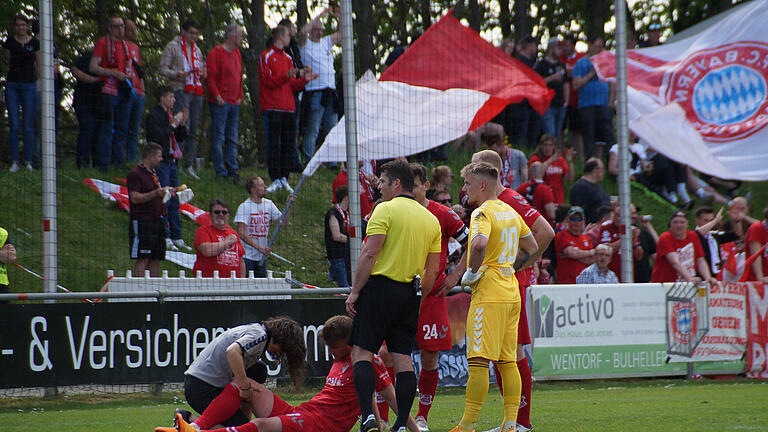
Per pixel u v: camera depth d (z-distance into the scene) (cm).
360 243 3061
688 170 5356
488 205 1827
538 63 4825
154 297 2753
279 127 4084
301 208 4244
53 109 2795
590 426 2009
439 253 1870
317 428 1677
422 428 2058
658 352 3309
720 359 3431
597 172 3975
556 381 3209
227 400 1677
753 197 5659
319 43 4441
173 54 4156
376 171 3881
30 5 5309
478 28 8162
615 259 3712
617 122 3450
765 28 5112
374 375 1705
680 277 3516
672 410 2350
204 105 5106
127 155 4128
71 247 3766
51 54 2797
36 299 2578
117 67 3909
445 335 2070
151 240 3225
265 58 4022
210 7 7575
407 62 3897
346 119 3088
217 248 3238
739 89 5062
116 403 2648
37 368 2555
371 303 1748
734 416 2202
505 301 1798
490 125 4597
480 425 2091
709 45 5153
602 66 5047
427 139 3828
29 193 3894
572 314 3169
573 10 8519
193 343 2803
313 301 2984
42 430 1981
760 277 3594
